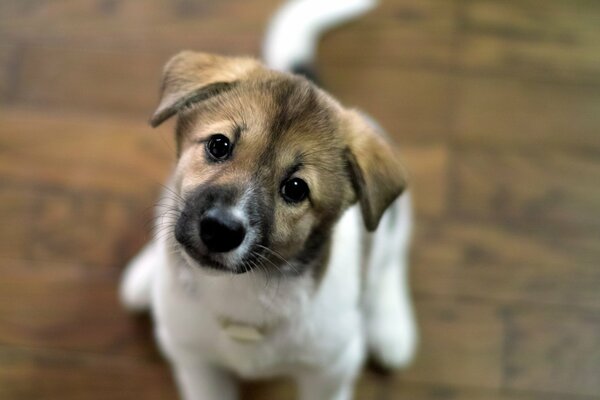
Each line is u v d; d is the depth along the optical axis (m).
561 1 0.80
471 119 0.75
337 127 0.48
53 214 0.68
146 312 0.66
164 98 0.49
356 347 0.56
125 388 0.63
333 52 0.77
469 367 0.66
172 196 0.50
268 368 0.54
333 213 0.48
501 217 0.71
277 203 0.46
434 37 0.78
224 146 0.46
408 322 0.66
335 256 0.50
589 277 0.70
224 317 0.51
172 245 0.48
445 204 0.72
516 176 0.73
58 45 0.75
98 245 0.68
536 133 0.75
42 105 0.72
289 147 0.46
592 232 0.71
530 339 0.67
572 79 0.77
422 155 0.73
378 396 0.65
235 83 0.48
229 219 0.44
